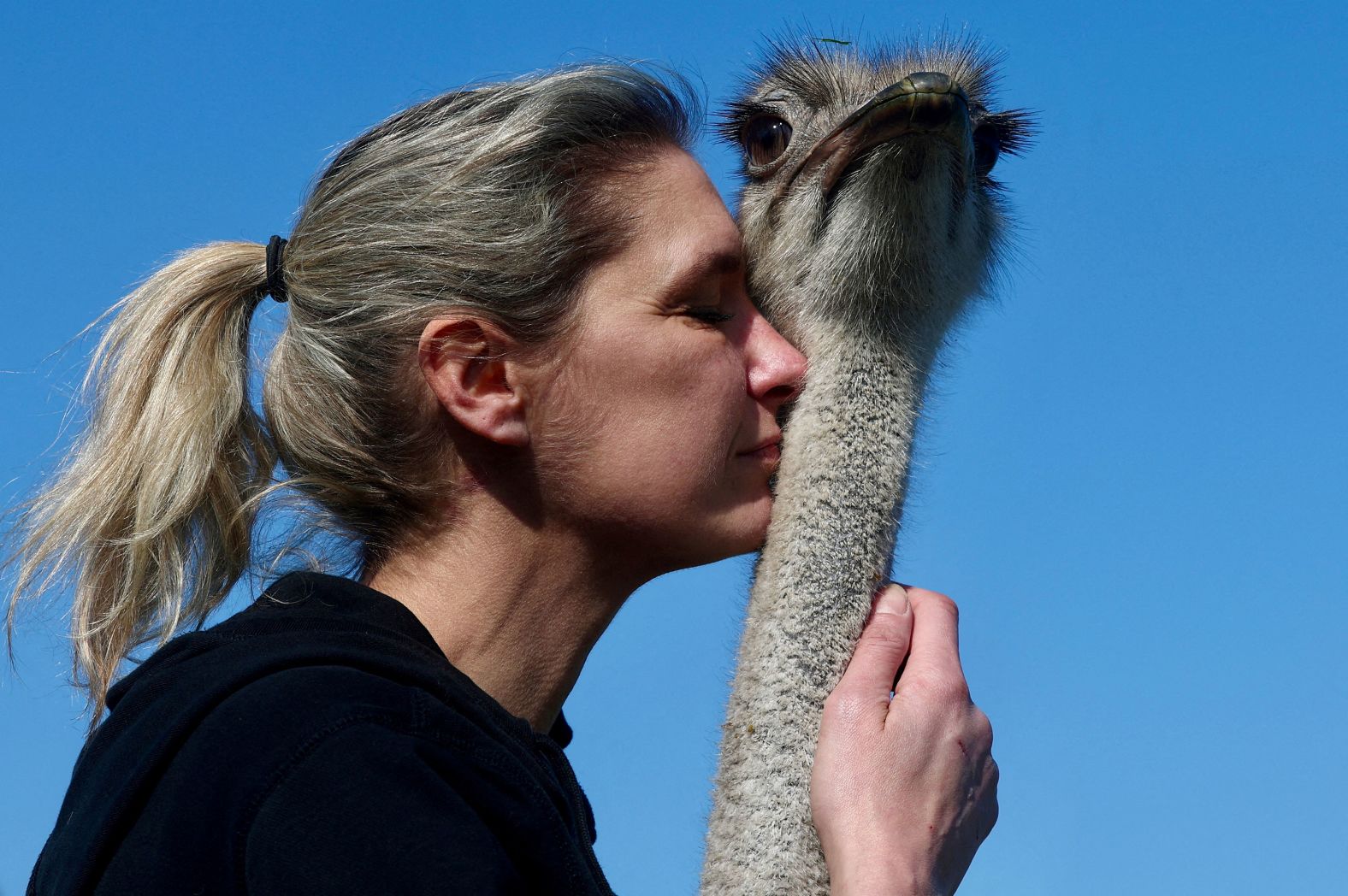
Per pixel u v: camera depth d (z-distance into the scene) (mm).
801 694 1405
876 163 1540
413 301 1265
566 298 1280
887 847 1305
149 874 1087
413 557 1279
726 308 1375
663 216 1305
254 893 1068
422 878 1068
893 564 1471
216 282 1314
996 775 1361
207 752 1103
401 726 1119
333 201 1291
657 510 1295
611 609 1319
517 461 1279
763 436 1362
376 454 1270
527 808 1130
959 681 1364
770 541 1458
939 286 1561
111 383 1304
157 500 1273
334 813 1079
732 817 1393
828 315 1534
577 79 1301
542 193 1277
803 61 1690
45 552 1296
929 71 1584
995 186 1776
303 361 1280
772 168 1636
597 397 1282
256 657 1145
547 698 1303
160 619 1280
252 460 1307
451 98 1302
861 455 1480
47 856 1155
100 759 1149
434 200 1272
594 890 1146
